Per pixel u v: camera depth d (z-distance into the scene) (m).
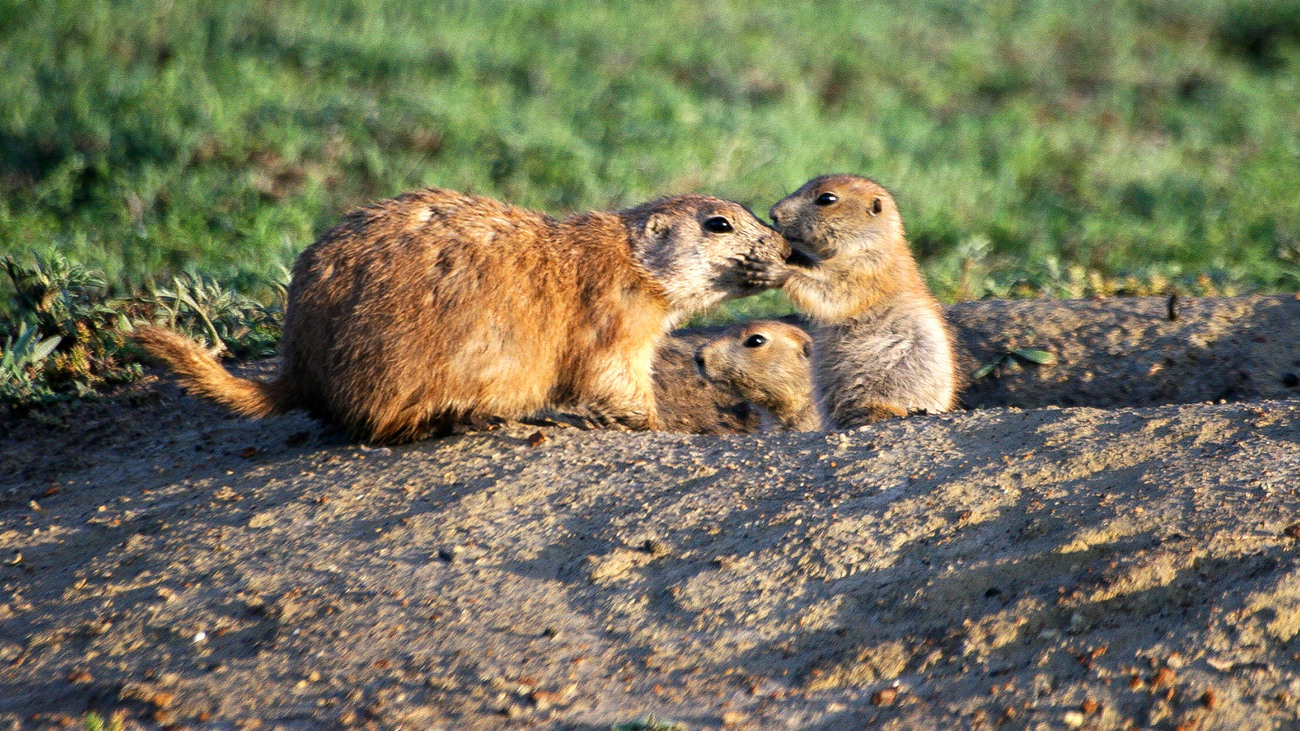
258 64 23.25
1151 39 32.09
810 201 11.41
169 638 7.14
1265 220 19.25
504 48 25.62
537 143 20.67
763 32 29.58
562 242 9.58
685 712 6.11
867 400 11.80
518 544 7.81
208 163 19.45
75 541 8.56
